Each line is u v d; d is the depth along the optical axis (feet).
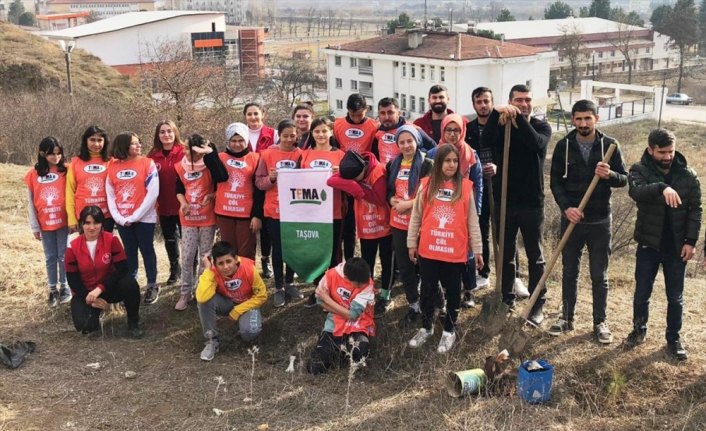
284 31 568.82
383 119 22.07
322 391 17.47
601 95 190.29
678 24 241.96
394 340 19.56
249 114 24.31
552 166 19.22
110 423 16.24
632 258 35.68
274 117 88.74
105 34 197.67
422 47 158.61
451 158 17.92
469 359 18.54
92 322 20.84
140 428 16.02
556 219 40.45
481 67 148.66
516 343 17.88
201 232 22.29
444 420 15.88
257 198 21.85
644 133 143.13
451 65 145.89
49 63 112.47
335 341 18.61
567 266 19.66
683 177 17.58
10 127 58.85
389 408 16.53
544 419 15.90
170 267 24.88
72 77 109.60
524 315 18.44
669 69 258.16
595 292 19.39
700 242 41.50
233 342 20.43
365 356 18.51
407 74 158.61
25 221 33.91
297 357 19.42
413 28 165.37
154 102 77.61
